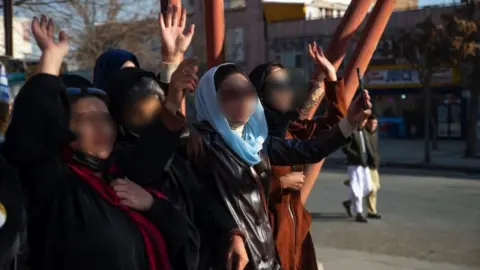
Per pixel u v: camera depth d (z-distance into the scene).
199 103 3.07
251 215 2.97
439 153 23.41
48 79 2.24
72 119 2.41
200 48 16.16
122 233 2.36
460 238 8.40
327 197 12.40
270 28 31.19
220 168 2.93
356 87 3.79
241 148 2.98
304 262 3.59
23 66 7.27
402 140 30.12
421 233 8.77
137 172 2.55
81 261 2.26
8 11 7.82
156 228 2.54
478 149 23.67
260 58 31.52
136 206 2.48
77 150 2.42
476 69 20.59
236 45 32.00
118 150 2.62
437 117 29.34
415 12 26.42
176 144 2.57
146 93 2.67
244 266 2.82
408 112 30.80
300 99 3.55
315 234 8.84
